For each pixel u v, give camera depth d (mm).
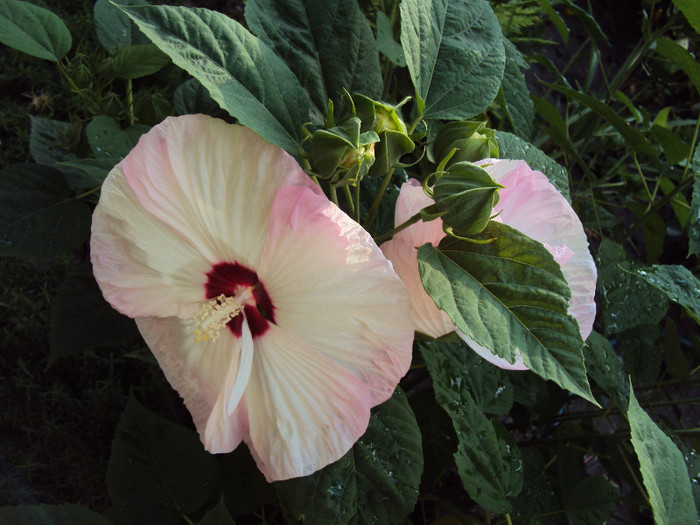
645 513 978
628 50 1500
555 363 344
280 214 334
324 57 495
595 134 987
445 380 543
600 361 634
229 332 396
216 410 373
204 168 342
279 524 686
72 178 647
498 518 661
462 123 436
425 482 665
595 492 656
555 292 353
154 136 334
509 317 354
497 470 546
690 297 543
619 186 1271
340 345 363
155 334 405
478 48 493
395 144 392
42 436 769
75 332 586
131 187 341
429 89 484
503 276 363
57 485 756
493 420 597
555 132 840
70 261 841
